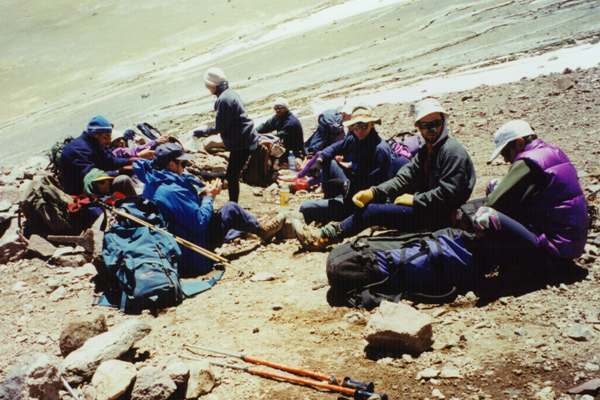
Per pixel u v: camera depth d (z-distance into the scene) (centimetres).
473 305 479
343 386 394
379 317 436
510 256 490
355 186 672
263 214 826
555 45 2039
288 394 402
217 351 461
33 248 720
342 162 771
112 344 454
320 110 1816
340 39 3450
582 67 1553
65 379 438
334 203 688
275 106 1054
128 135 1076
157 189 632
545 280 494
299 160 1034
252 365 441
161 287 556
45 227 752
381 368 416
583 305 445
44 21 5488
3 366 492
